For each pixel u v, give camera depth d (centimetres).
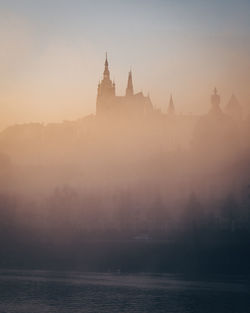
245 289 19012
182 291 18300
